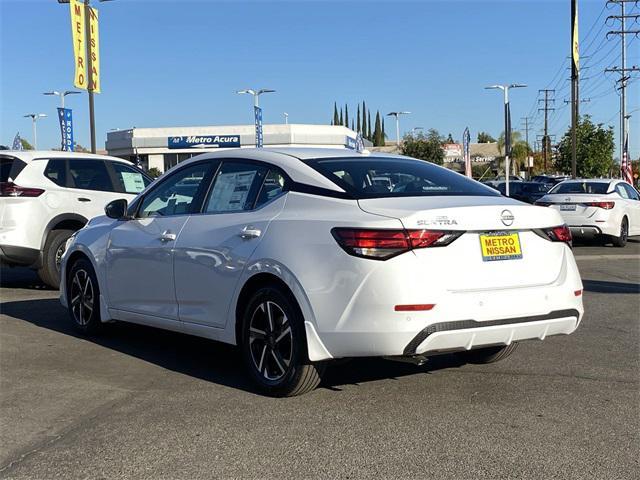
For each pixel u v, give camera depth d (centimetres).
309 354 457
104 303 661
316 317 451
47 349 645
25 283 1087
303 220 473
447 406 476
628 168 4050
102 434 427
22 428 439
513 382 534
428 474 366
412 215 436
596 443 408
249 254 495
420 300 426
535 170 8944
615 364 586
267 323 493
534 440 412
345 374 557
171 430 432
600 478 360
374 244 432
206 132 5184
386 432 427
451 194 488
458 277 441
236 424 441
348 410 467
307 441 413
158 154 5275
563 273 489
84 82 2042
